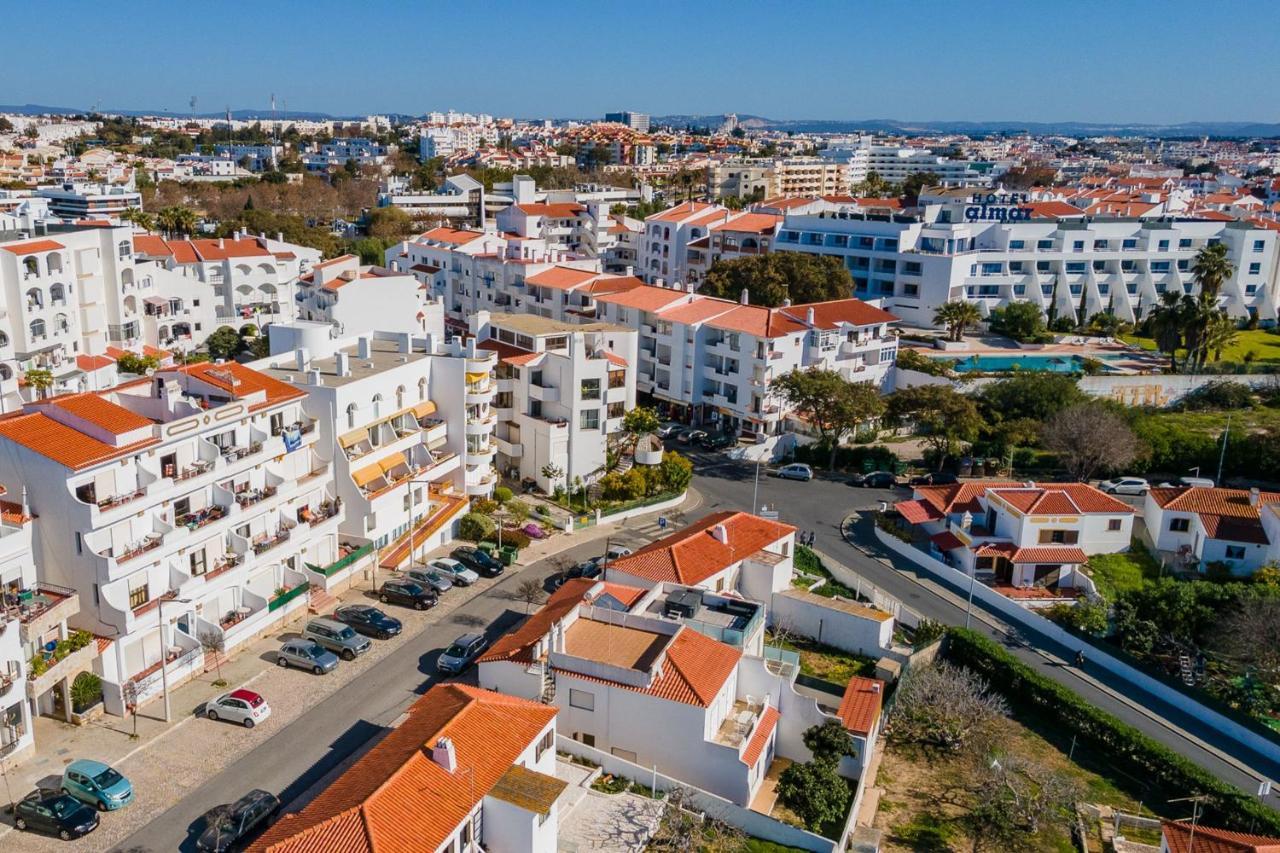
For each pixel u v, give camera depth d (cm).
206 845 4228
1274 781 5531
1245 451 9944
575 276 13125
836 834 4850
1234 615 6712
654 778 4978
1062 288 16338
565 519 8550
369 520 7200
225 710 5269
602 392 9156
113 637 5247
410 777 4062
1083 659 6750
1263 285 16625
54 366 10638
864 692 5722
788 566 7131
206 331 14025
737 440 10975
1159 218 17625
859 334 11681
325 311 12181
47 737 5038
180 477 5797
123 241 12175
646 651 5416
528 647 5412
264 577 6406
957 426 9981
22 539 4994
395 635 6353
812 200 19775
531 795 4153
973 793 5341
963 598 7631
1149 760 5512
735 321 11038
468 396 8338
